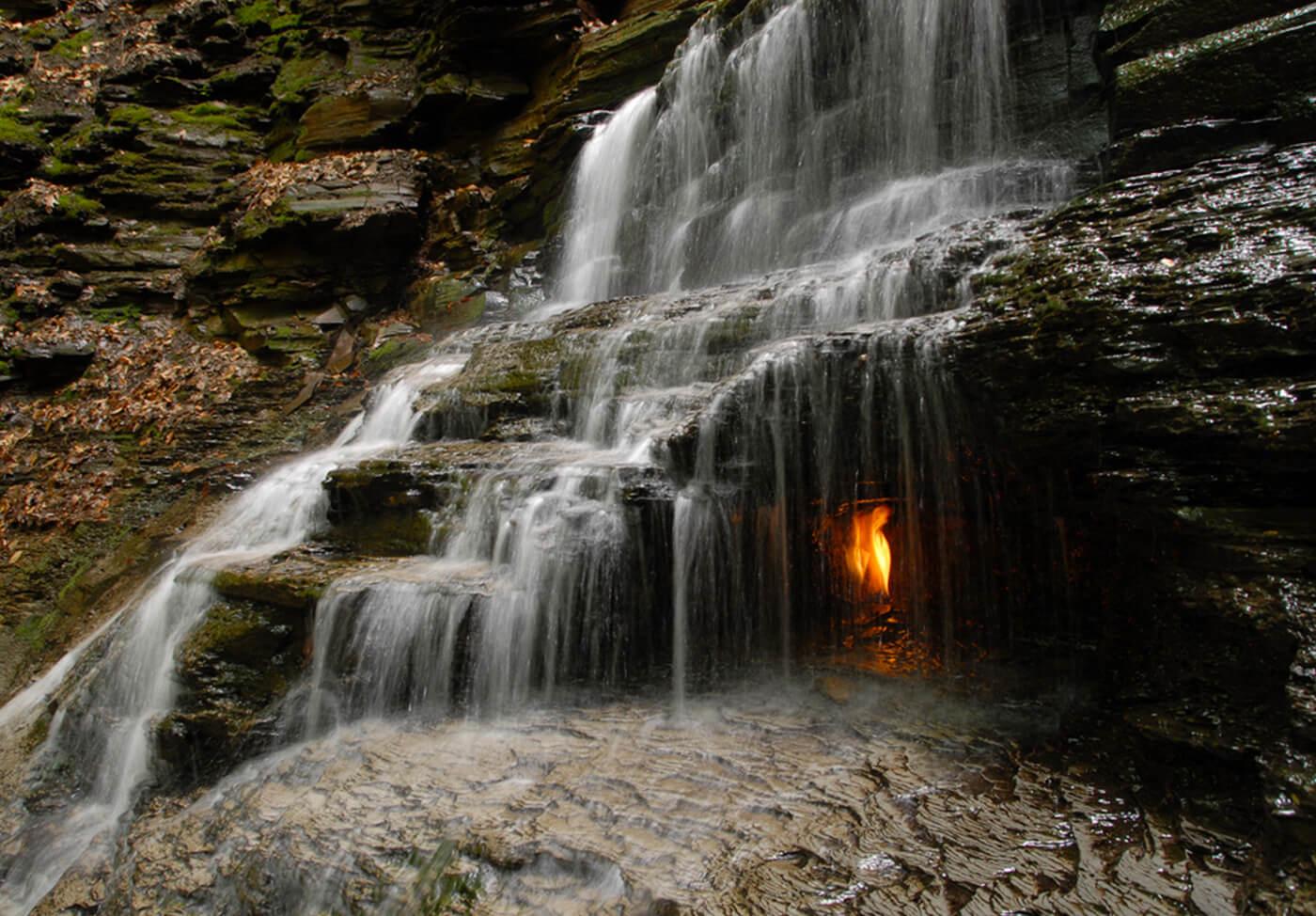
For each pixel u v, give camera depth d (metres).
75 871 4.71
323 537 6.66
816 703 4.64
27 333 13.09
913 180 8.29
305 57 16.59
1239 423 3.39
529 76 14.95
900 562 5.38
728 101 10.42
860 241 8.26
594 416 6.60
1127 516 3.88
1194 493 3.58
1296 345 3.39
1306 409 3.25
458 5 14.12
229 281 13.80
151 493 10.35
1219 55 5.34
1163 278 3.88
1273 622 3.15
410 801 4.04
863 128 8.91
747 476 5.18
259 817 4.29
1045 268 4.41
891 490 4.91
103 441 11.34
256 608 5.75
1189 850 2.96
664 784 3.81
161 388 12.31
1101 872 2.90
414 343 12.29
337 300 13.67
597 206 12.34
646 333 6.92
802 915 2.81
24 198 14.43
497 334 9.78
